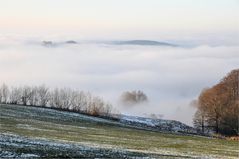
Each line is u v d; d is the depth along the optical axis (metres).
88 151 48.12
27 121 88.31
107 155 45.91
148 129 105.25
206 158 53.16
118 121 117.12
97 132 84.69
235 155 62.06
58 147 49.69
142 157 46.88
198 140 87.25
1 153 41.44
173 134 98.38
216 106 130.62
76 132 80.50
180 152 60.09
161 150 61.28
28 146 47.44
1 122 81.38
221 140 91.62
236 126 125.50
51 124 89.25
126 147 61.31
